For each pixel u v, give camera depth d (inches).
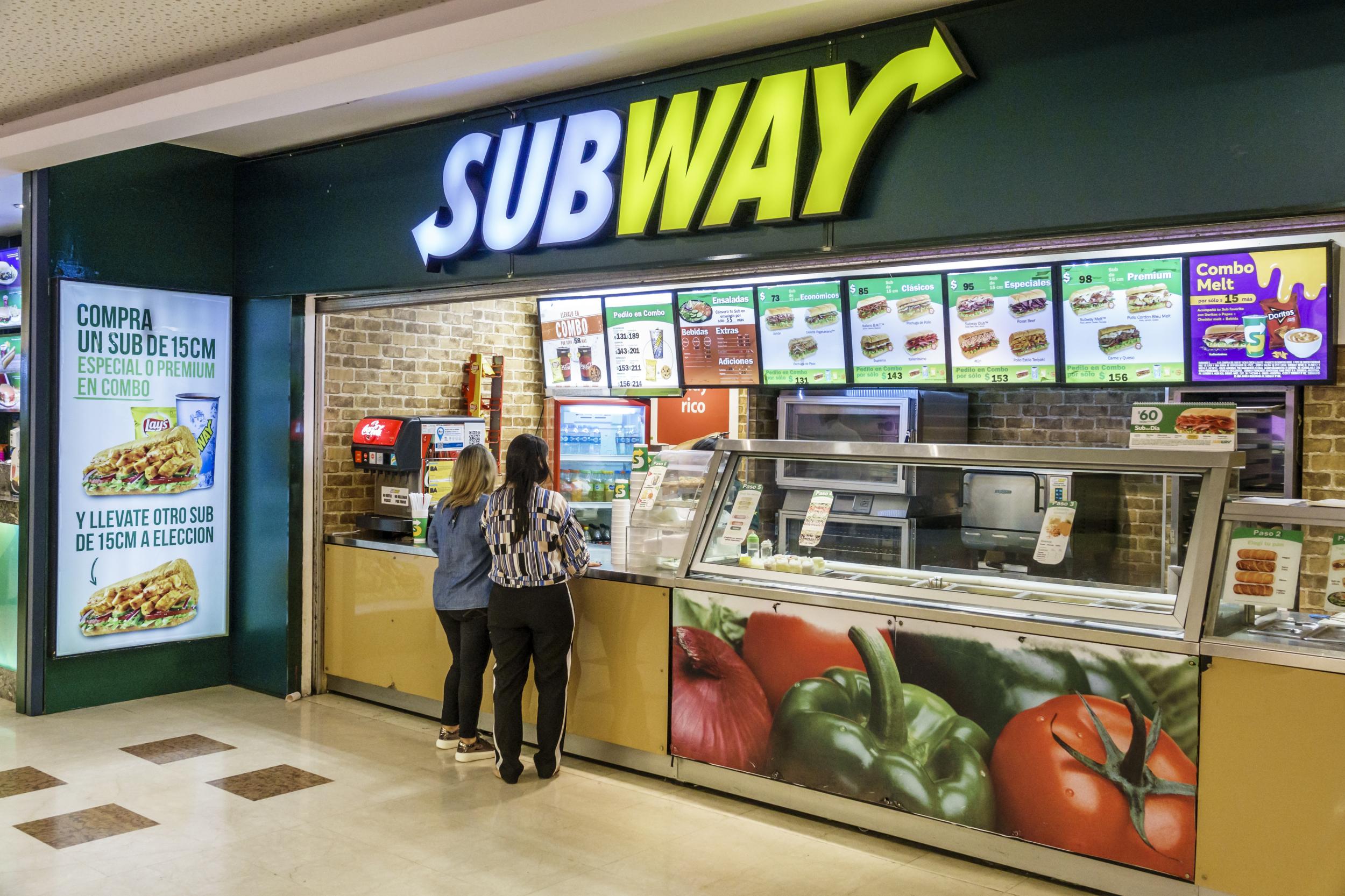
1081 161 134.2
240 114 162.9
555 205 185.0
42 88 171.3
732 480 180.7
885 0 142.8
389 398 250.8
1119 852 132.9
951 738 146.5
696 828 158.7
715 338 220.5
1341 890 118.3
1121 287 186.9
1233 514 132.3
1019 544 152.9
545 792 173.8
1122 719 132.5
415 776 181.9
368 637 228.1
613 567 190.1
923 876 142.5
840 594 158.4
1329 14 118.0
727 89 163.2
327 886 137.9
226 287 242.5
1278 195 121.7
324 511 238.5
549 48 133.8
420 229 204.7
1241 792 124.4
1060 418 245.6
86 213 219.0
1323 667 118.5
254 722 214.5
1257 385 182.5
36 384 213.9
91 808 165.3
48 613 217.5
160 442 231.0
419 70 141.6
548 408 283.3
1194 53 126.2
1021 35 138.2
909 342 203.0
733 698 168.4
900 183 148.4
